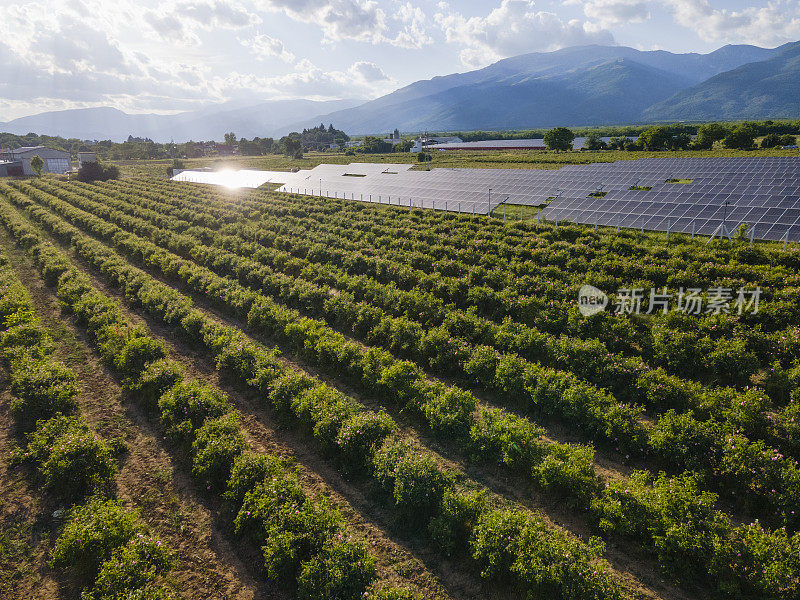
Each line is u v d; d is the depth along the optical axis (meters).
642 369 17.80
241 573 11.12
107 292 31.52
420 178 70.31
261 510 11.59
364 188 71.38
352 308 24.55
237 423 15.66
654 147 106.44
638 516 11.21
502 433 14.38
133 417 17.48
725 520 10.78
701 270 27.44
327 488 13.77
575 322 21.94
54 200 64.06
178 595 10.48
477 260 33.47
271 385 17.25
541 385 16.31
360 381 19.03
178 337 24.11
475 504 11.75
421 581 10.74
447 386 19.16
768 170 47.38
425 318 24.20
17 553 11.73
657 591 10.34
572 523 12.15
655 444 13.76
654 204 41.59
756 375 18.33
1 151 135.88
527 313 23.91
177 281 33.62
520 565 9.86
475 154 142.00
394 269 30.92
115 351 20.80
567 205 47.09
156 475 14.41
